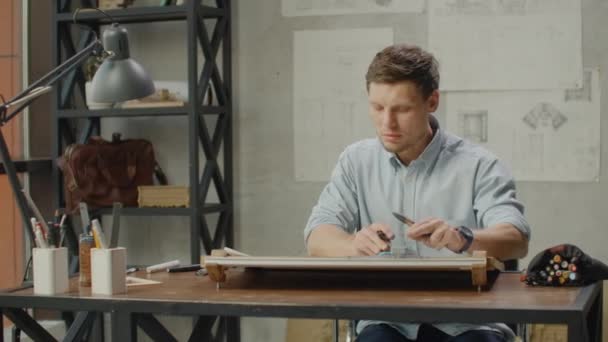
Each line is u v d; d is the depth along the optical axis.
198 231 3.89
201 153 4.21
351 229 2.64
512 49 3.79
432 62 2.39
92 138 4.05
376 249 2.19
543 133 3.79
